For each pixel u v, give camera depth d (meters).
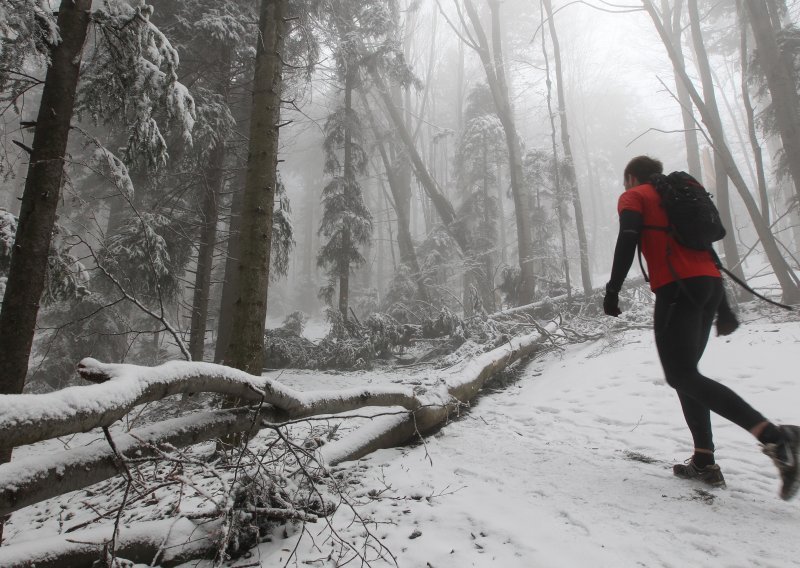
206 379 2.14
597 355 6.46
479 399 5.59
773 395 3.94
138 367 1.88
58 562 1.86
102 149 4.41
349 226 12.28
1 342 3.41
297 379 8.67
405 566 1.85
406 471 3.06
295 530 2.26
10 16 3.29
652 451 3.13
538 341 8.04
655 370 5.11
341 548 1.95
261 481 2.22
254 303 4.44
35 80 3.86
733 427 3.42
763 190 9.39
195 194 9.36
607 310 2.43
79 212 10.99
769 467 2.65
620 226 2.40
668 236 2.31
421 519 2.28
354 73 13.62
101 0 4.09
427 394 4.14
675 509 2.12
